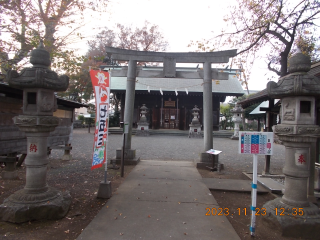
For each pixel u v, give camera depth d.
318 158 5.38
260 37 8.08
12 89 5.80
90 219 3.66
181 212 3.93
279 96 3.64
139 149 11.97
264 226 3.56
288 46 7.43
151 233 3.21
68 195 4.10
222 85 24.91
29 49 7.69
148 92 23.98
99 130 4.43
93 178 5.98
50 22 7.55
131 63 7.84
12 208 3.40
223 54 7.50
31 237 3.09
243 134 3.30
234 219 3.87
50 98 3.82
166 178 6.01
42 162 3.71
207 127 7.52
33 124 3.51
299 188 3.48
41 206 3.49
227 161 9.13
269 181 5.80
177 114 25.59
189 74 7.98
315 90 3.29
